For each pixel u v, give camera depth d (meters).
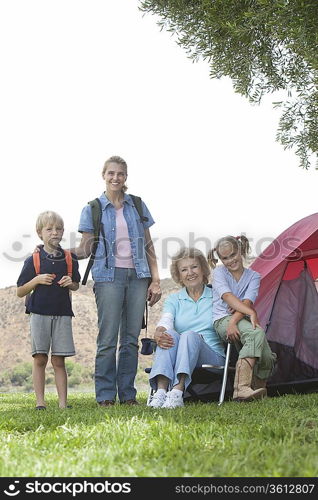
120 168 6.06
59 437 3.30
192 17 7.73
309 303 6.81
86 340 31.83
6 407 6.56
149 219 6.29
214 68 8.20
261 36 7.78
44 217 5.82
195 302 6.05
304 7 6.29
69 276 5.80
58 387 5.83
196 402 6.02
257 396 5.40
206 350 5.76
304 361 6.64
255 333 5.58
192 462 2.55
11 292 37.31
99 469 2.51
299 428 3.32
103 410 4.84
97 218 6.00
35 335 5.73
